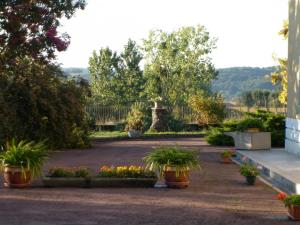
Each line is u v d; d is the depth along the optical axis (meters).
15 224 7.94
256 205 9.63
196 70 46.59
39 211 8.84
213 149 20.78
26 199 9.89
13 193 10.52
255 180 12.25
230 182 12.30
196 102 32.00
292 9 16.72
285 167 13.29
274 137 20.25
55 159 16.83
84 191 10.83
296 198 8.43
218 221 8.26
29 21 17.09
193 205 9.50
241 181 12.46
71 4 18.03
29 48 17.28
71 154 18.67
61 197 10.12
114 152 19.45
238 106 35.66
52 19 17.53
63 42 17.55
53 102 20.00
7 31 16.98
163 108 32.25
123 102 49.16
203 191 11.04
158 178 12.07
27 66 19.66
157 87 45.09
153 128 31.77
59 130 20.22
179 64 46.03
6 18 16.78
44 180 11.26
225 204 9.67
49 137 20.05
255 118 20.22
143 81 50.59
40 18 17.16
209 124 31.83
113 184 11.38
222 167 15.04
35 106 19.39
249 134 17.55
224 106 32.56
